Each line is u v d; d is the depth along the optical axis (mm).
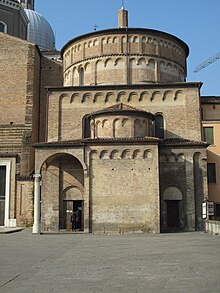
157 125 44969
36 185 38594
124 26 53750
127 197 37375
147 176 37625
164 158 41781
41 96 55594
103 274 15234
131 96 45531
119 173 37812
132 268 16578
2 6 69000
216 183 48469
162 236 33406
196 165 41625
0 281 14086
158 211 36875
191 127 44375
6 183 48719
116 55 47906
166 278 14180
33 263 18500
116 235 35156
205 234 35281
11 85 52594
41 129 54781
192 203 40781
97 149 38281
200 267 16547
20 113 51844
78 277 14695
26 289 12703
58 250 23891
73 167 42469
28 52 53125
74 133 45344
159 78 48344
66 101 46031
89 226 37125
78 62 49844
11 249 24625
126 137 40219
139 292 11984
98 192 37625
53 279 14375
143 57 48000
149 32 48406
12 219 47562
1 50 53500
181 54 51406
